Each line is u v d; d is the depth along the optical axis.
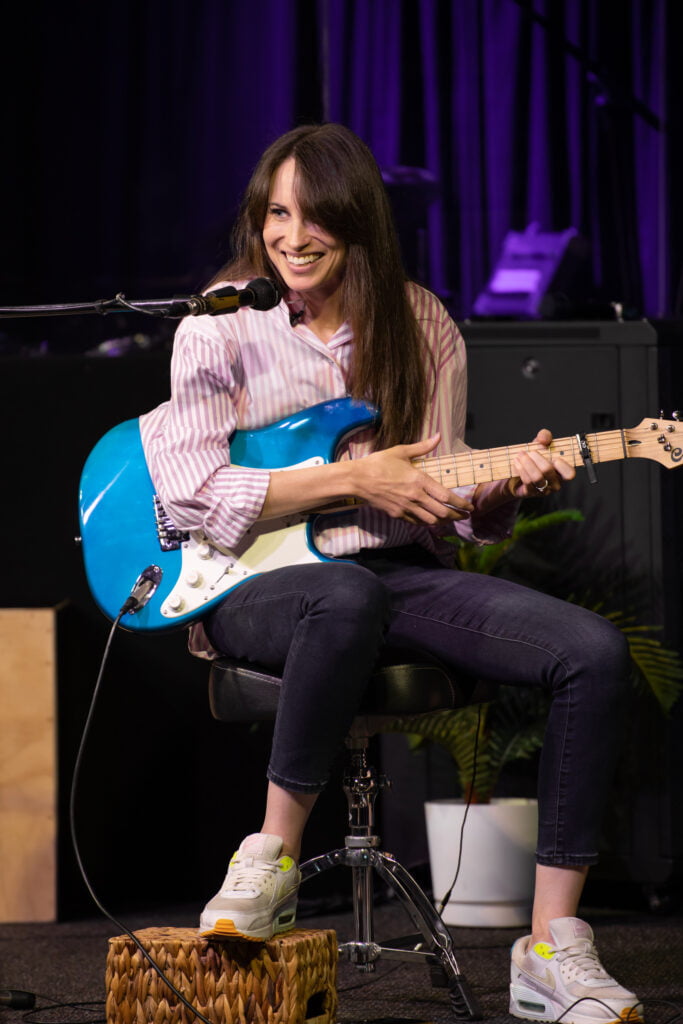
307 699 6.12
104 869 10.52
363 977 7.71
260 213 6.94
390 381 6.86
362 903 6.85
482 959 8.16
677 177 15.41
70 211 17.56
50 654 9.79
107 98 17.50
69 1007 7.05
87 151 17.55
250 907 5.86
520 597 6.55
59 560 10.71
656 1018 6.51
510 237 14.52
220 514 6.54
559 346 9.77
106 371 10.70
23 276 17.58
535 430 9.79
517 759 9.97
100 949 8.72
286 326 6.94
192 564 6.77
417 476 6.48
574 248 14.29
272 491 6.51
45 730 9.78
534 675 6.40
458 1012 6.66
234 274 7.07
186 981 6.04
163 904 10.42
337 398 6.97
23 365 10.80
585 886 10.22
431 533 7.20
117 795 10.57
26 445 10.78
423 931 6.73
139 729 10.62
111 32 17.39
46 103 17.44
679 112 15.47
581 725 6.29
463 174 16.61
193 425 6.79
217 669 6.75
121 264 17.66
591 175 16.23
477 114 16.53
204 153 17.50
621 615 9.59
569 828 6.37
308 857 10.30
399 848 10.34
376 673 6.48
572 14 16.09
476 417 9.91
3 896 9.72
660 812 9.46
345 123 16.98
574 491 9.73
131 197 17.59
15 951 8.66
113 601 6.82
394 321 6.89
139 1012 6.10
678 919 9.44
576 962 6.34
